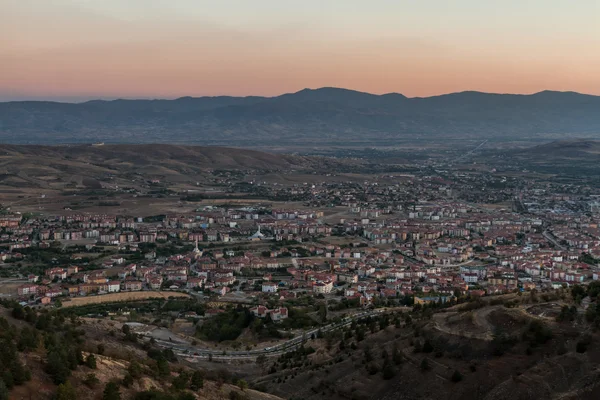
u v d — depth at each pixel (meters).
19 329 188.62
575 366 176.38
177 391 159.12
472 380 186.50
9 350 138.00
